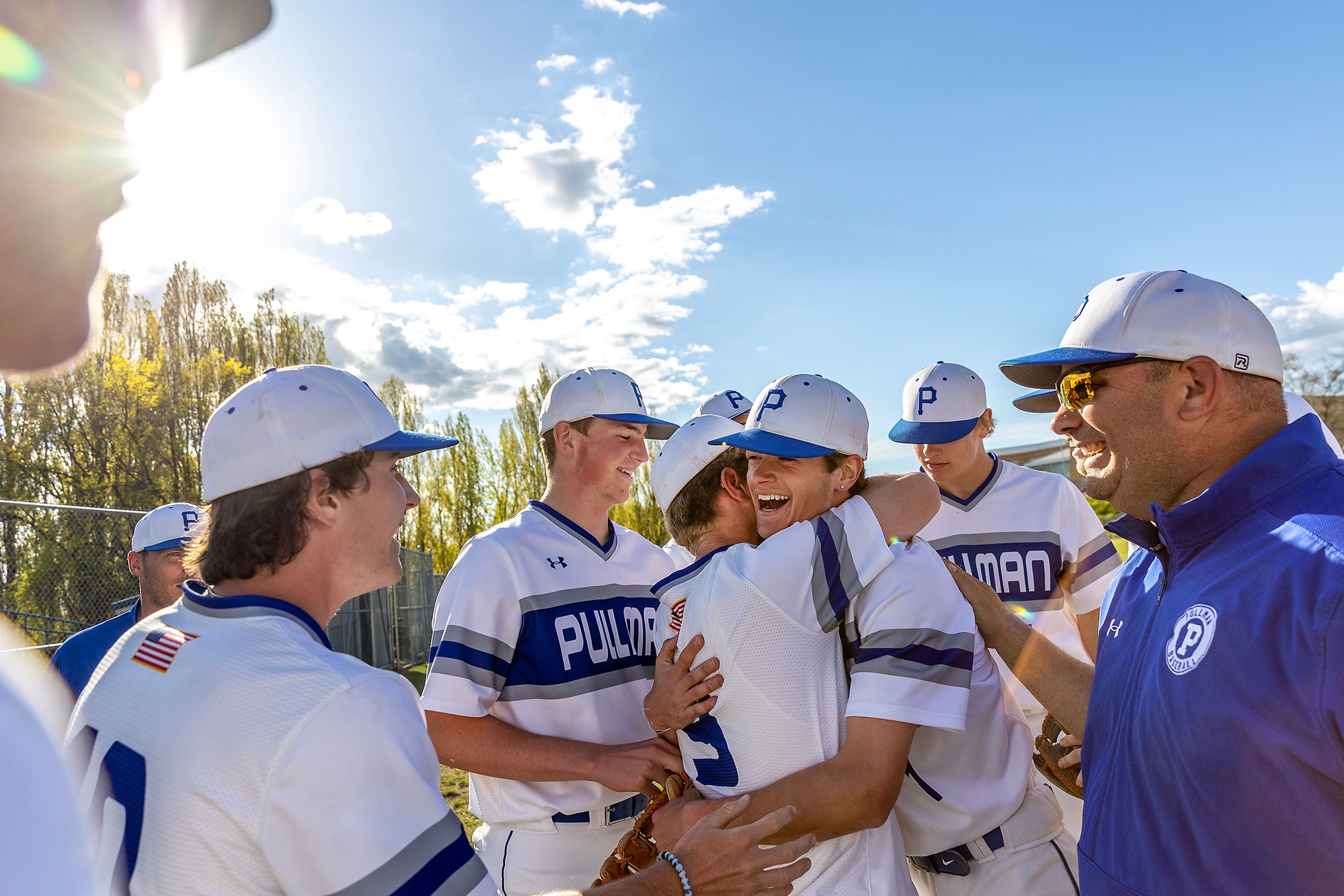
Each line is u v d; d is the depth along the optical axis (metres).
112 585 9.33
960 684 1.46
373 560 1.30
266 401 1.23
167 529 3.09
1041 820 1.93
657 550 2.86
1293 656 1.01
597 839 2.35
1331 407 20.80
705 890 1.26
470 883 1.02
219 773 0.94
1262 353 1.31
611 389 2.64
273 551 1.17
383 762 0.99
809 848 1.38
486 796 2.41
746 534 1.97
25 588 8.93
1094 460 1.51
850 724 1.45
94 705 1.09
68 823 0.59
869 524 1.54
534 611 2.42
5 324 0.69
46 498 16.06
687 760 1.68
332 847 0.94
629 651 2.56
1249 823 1.05
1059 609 3.20
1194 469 1.34
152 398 17.72
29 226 0.67
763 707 1.47
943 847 1.88
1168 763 1.17
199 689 1.00
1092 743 1.46
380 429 1.31
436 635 2.38
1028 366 1.64
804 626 1.48
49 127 0.67
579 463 2.62
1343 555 1.01
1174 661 1.18
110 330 19.11
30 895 0.54
